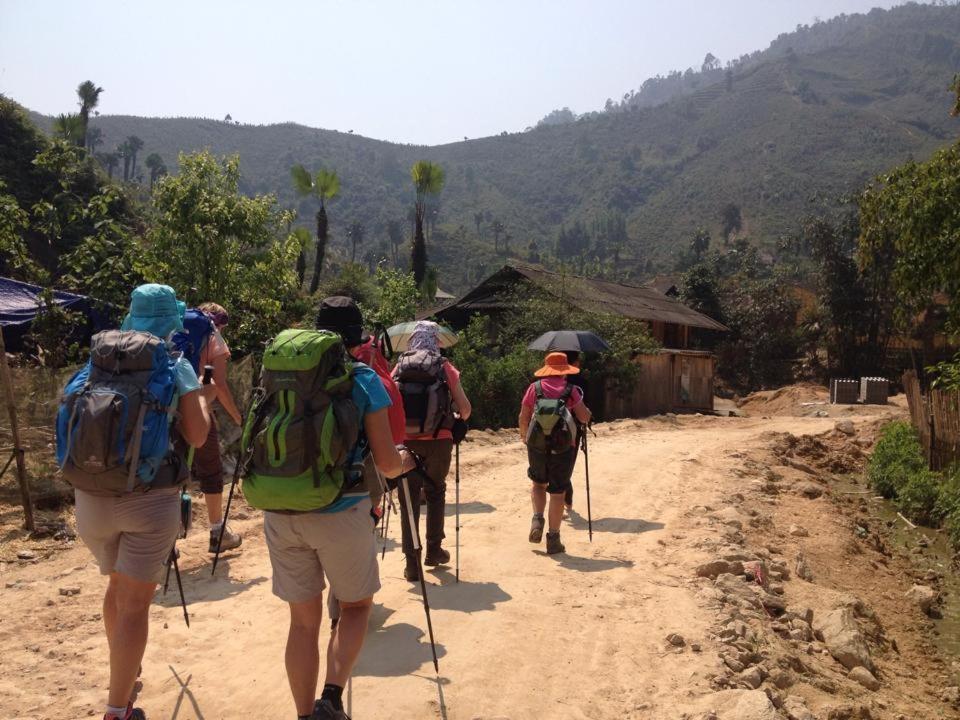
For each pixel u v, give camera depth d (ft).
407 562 20.33
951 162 43.60
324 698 11.22
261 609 18.57
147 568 12.26
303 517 11.41
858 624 22.44
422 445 20.30
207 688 14.49
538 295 97.40
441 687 14.34
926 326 150.71
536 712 13.87
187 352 18.25
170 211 46.01
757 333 205.87
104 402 11.53
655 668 15.88
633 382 93.09
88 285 44.91
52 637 16.96
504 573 21.42
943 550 34.96
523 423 24.47
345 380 11.55
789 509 34.99
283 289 50.62
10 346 48.67
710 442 54.85
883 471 46.32
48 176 118.11
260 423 11.51
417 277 151.64
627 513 29.76
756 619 19.22
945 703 18.75
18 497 27.58
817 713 15.43
